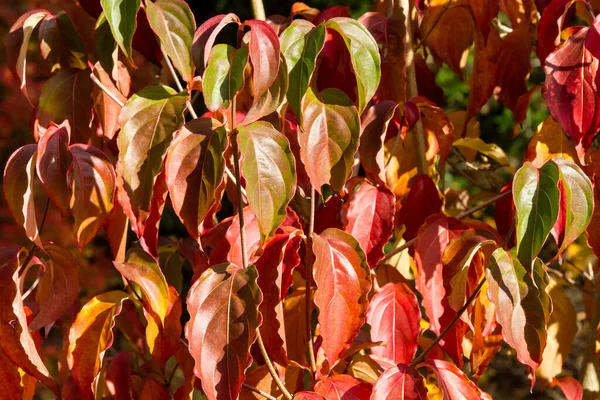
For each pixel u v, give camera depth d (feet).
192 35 3.55
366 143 3.86
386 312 3.97
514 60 4.44
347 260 3.70
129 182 3.46
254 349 3.80
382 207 3.89
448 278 3.89
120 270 3.73
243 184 4.02
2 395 3.72
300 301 4.04
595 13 4.47
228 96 3.47
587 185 3.55
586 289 4.91
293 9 4.43
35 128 3.96
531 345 3.64
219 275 3.55
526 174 3.52
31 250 3.81
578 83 3.87
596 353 4.68
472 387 3.78
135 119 3.48
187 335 3.49
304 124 3.59
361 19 4.23
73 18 4.19
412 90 4.34
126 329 4.48
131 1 3.48
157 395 4.22
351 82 4.15
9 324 3.62
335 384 3.76
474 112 4.46
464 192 5.25
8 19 12.93
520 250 3.51
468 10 4.63
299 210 4.36
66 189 3.65
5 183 3.63
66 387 4.11
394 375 3.71
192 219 3.48
